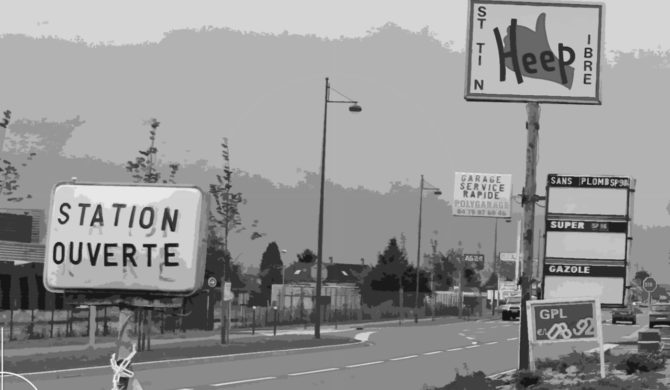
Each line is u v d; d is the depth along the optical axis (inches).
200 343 1712.6
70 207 322.7
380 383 1042.7
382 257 4520.2
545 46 914.7
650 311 2456.9
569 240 1368.1
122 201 321.4
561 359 1142.3
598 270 1363.2
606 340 1983.3
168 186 322.0
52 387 936.3
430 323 3412.9
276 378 1098.7
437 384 1028.5
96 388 930.1
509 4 917.2
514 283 4222.4
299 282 5251.0
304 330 2610.7
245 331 2390.5
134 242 319.6
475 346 1895.9
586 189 1363.2
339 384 1028.5
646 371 952.3
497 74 917.8
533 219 937.5
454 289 6092.5
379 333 2506.2
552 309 853.8
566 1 910.4
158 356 1330.0
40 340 1616.6
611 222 1359.5
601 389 781.9
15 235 1907.0
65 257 322.0
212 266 2348.7
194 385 991.6
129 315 331.9
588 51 912.3
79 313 1836.9
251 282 4018.2
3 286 1679.4
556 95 913.5
